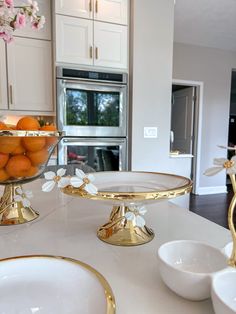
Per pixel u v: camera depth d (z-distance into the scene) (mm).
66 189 641
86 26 2428
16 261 495
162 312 408
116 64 2572
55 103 2451
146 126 2689
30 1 814
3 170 761
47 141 771
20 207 834
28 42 2416
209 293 411
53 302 435
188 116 4672
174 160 2854
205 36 3863
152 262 563
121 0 2537
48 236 703
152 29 2619
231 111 7355
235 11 3002
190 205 3930
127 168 2691
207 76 4445
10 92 2396
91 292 435
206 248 516
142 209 729
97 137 2539
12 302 439
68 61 2402
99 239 681
